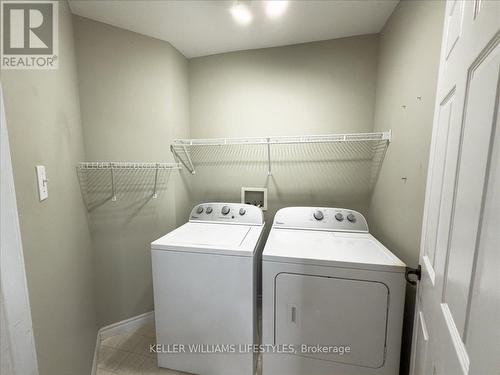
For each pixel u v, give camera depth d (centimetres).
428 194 96
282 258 127
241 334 138
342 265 120
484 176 48
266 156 208
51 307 102
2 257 55
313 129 196
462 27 68
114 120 166
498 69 45
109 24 159
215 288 137
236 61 204
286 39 185
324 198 201
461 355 54
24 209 86
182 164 209
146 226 184
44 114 106
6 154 56
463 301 55
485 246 46
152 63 179
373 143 184
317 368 129
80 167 148
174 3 140
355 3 142
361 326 121
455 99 70
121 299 181
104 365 157
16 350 58
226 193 220
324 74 189
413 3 123
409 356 121
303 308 127
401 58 136
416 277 112
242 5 143
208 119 216
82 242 148
